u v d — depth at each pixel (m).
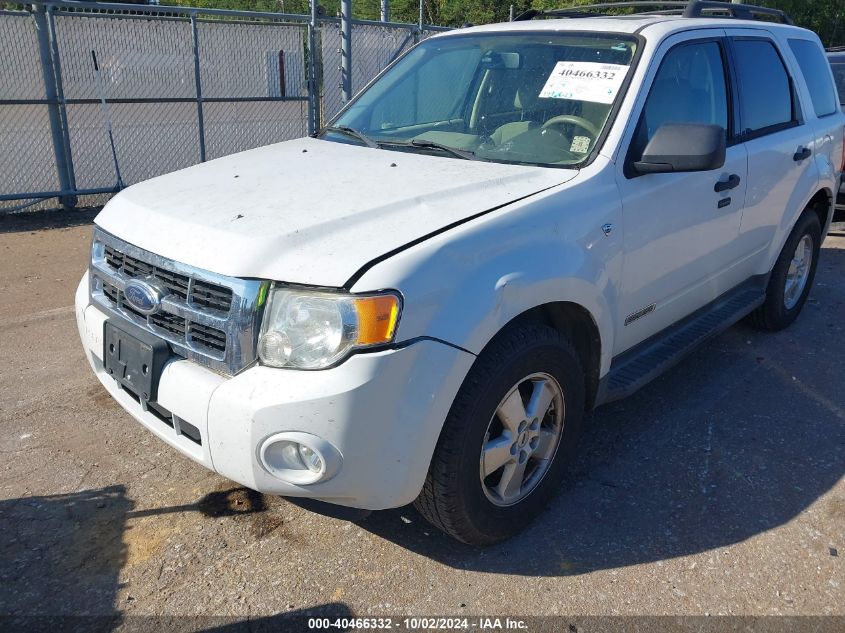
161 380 2.56
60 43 7.55
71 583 2.69
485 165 3.19
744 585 2.76
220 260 2.44
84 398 3.97
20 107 7.53
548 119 3.40
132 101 8.13
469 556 2.89
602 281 3.02
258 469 2.37
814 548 2.97
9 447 3.50
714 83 3.92
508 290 2.55
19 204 7.88
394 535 2.99
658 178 3.35
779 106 4.59
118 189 8.30
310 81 9.35
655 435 3.80
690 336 3.95
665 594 2.71
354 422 2.28
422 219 2.61
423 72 4.04
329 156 3.42
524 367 2.71
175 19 8.19
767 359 4.77
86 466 3.37
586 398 3.28
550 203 2.85
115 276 2.82
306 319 2.31
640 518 3.14
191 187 3.05
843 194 7.31
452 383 2.42
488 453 2.72
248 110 9.02
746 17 4.67
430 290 2.37
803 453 3.66
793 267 5.16
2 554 2.81
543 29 3.83
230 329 2.40
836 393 4.31
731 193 3.93
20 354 4.50
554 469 3.09
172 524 3.01
